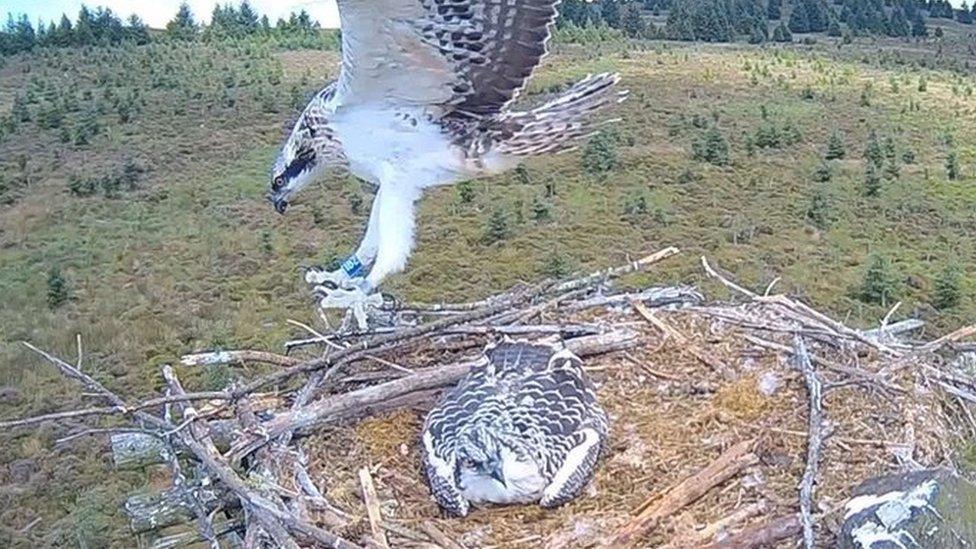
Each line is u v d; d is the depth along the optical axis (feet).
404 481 3.25
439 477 3.08
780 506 2.98
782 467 3.15
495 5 2.97
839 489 3.01
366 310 3.65
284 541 2.73
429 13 2.93
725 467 3.13
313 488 3.09
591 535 2.97
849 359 3.60
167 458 3.20
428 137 3.26
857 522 2.62
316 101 3.36
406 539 2.98
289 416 3.29
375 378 3.62
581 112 3.34
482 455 3.01
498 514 3.08
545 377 3.30
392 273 3.35
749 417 3.37
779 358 3.63
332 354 3.54
